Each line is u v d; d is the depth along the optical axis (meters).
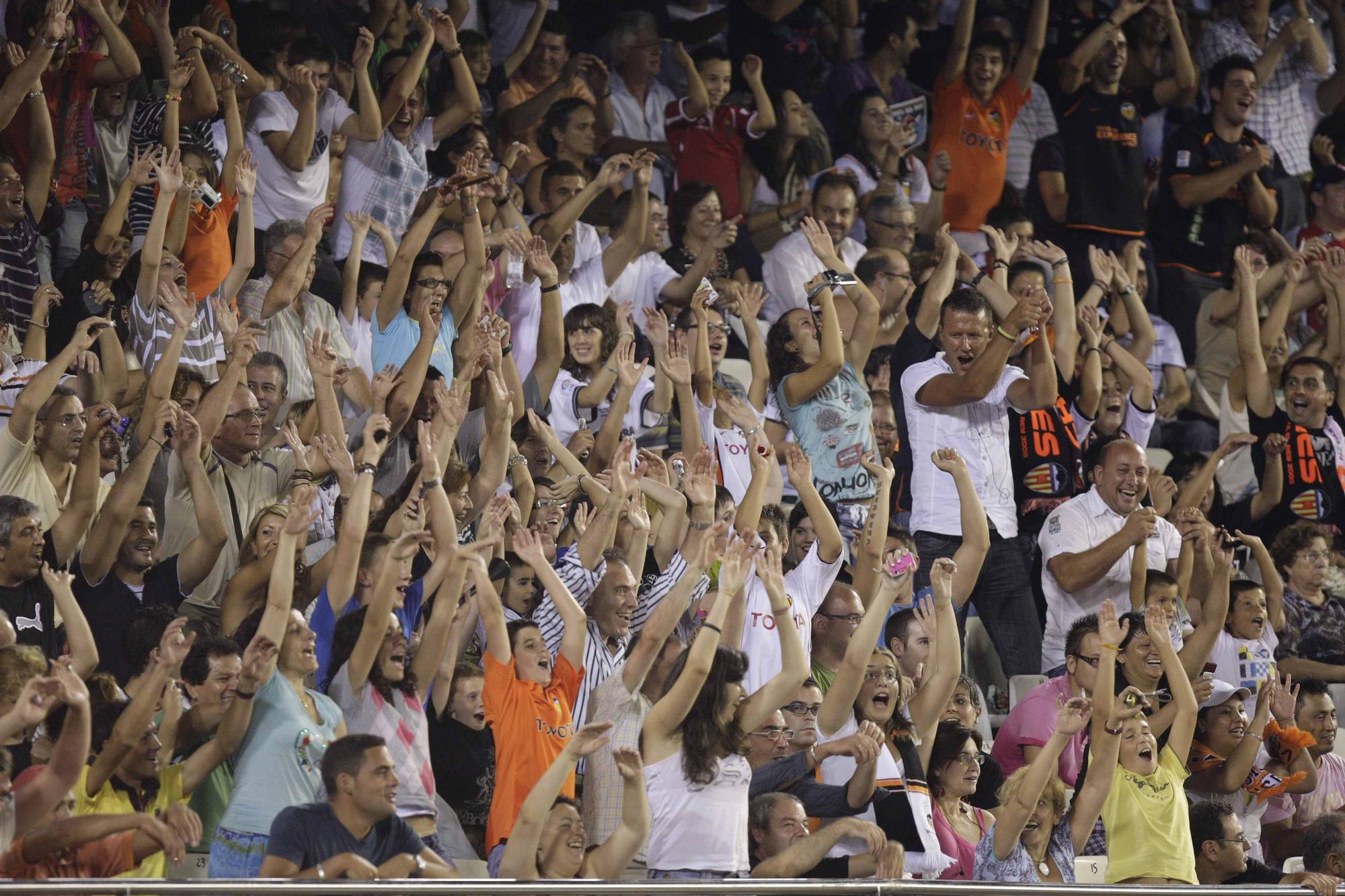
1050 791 23.02
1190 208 39.91
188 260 28.47
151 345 26.22
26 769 17.59
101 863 17.45
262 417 24.31
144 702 17.77
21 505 20.69
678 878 20.05
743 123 38.06
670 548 25.02
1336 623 32.06
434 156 33.84
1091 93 39.75
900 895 18.55
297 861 17.44
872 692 22.92
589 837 20.69
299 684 19.31
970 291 28.86
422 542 20.91
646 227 33.03
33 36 29.31
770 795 21.31
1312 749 29.02
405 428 26.84
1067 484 31.00
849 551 28.61
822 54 41.88
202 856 19.41
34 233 27.53
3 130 28.02
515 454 26.09
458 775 21.50
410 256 28.69
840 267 29.52
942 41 41.59
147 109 29.08
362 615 19.97
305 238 27.61
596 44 39.72
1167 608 28.34
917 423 28.91
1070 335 33.06
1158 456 36.91
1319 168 44.31
